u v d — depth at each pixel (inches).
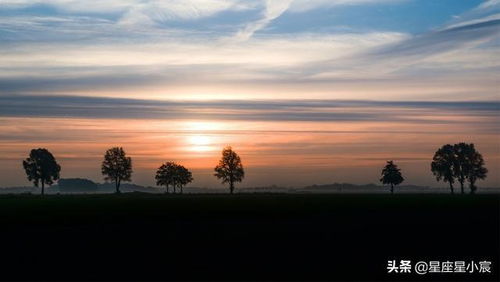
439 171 7263.8
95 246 1327.5
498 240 1378.0
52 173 7849.4
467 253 1200.2
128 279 957.2
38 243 1387.8
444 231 1569.9
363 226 1740.9
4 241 1434.5
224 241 1396.4
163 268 1043.3
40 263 1101.1
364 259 1128.2
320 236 1483.8
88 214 2470.5
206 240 1417.3
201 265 1071.6
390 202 3533.5
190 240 1421.0
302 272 1008.2
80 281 946.7
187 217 2220.7
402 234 1509.6
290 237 1465.3
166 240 1424.7
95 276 981.8
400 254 1182.9
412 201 3698.3
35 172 7746.1
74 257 1169.4
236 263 1091.3
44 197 5748.0
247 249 1259.8
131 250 1256.2
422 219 1993.1
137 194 7057.1
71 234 1582.2
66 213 2559.1
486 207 2773.1
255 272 1003.9
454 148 7209.6
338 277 973.2
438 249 1250.6
